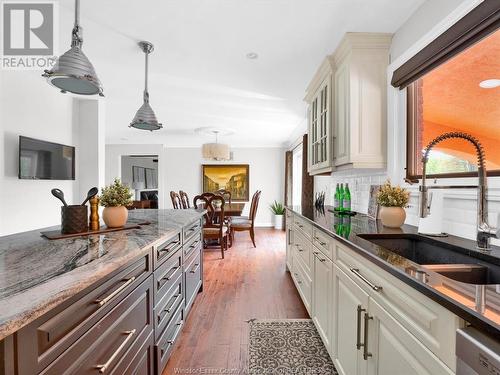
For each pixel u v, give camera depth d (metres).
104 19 1.83
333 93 2.34
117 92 3.24
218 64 2.49
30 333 0.63
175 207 4.91
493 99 1.30
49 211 3.14
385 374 1.00
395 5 1.69
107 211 1.57
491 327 0.53
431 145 1.40
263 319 2.24
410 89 1.91
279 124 4.77
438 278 0.80
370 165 2.02
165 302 1.57
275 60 2.42
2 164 2.57
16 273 0.81
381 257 1.02
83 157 3.58
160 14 1.78
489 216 1.28
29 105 2.85
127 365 1.10
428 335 0.76
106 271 0.88
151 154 7.16
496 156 1.28
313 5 1.69
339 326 1.48
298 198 6.46
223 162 7.25
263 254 4.35
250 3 1.67
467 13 1.35
